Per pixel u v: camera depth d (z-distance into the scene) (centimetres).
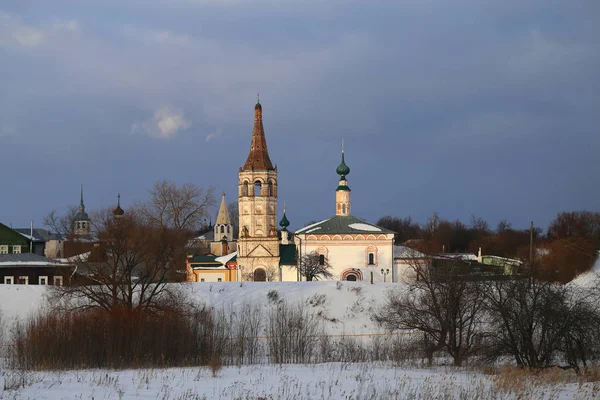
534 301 6166
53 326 7019
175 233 10375
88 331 7000
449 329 6981
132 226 9212
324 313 9838
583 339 6181
